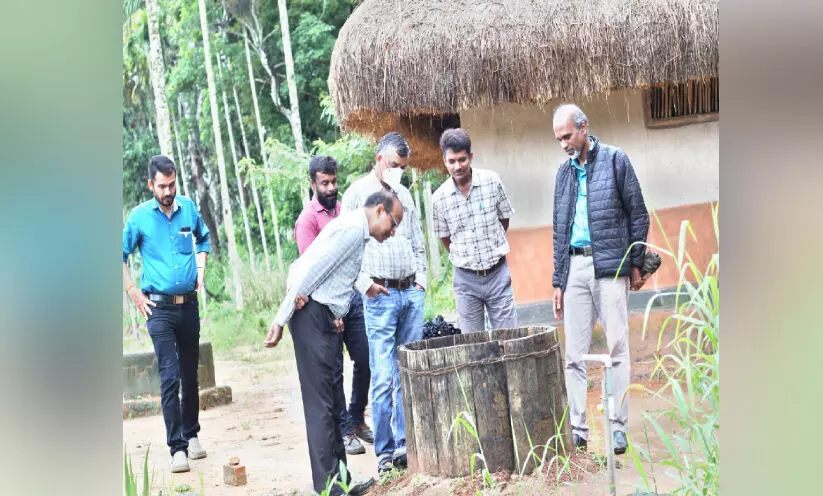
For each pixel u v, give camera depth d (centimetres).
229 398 707
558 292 466
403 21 653
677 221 658
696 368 256
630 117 663
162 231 488
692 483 272
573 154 458
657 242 655
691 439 284
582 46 612
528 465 403
